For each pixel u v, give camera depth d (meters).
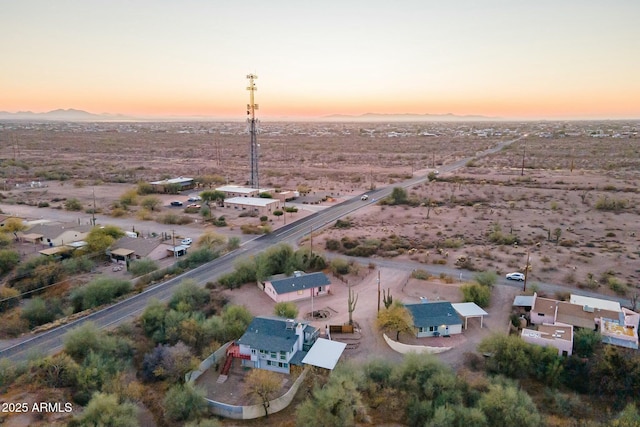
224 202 126.19
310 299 66.88
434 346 53.59
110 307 63.34
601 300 59.81
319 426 39.72
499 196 134.62
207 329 54.16
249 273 73.06
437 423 39.38
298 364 48.62
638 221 104.06
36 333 56.00
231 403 44.22
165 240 93.00
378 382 46.09
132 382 45.34
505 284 69.19
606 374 45.56
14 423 38.03
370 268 77.56
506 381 45.41
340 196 141.38
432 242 90.50
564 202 124.44
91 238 85.94
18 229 93.75
